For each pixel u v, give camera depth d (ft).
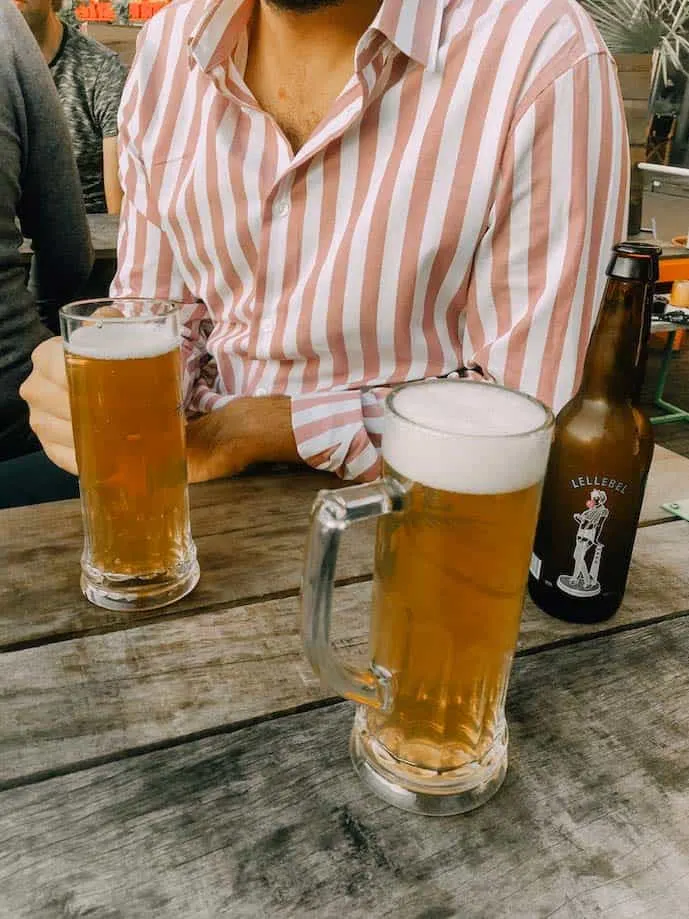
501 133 3.42
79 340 2.11
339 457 3.28
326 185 3.73
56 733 1.88
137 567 2.32
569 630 2.32
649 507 3.09
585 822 1.67
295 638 2.25
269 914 1.46
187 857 1.57
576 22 3.40
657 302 10.94
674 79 14.58
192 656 2.17
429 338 3.90
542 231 3.43
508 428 1.56
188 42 3.72
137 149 4.33
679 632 2.34
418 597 1.57
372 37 3.33
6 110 5.25
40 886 1.50
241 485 3.25
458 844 1.61
